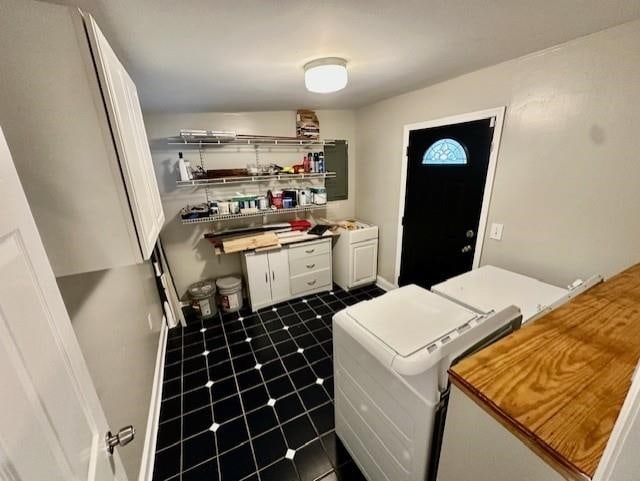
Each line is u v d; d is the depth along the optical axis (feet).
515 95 5.91
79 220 2.82
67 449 1.73
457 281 5.76
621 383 2.25
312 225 11.54
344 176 11.89
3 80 2.33
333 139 11.21
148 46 4.10
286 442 5.39
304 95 7.98
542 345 2.70
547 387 2.25
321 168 10.73
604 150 4.80
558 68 5.14
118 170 2.85
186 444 5.41
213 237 9.86
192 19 3.44
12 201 1.60
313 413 5.99
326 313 9.80
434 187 8.33
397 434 3.63
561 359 2.53
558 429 1.92
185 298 10.20
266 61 5.04
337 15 3.58
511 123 6.09
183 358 7.82
